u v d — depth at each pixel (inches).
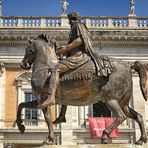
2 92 1563.7
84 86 365.4
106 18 1619.1
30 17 1595.7
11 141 1515.7
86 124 1534.2
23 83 1589.6
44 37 391.5
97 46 1594.5
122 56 1593.3
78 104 376.5
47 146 334.0
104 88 364.8
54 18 1603.1
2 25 1585.9
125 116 361.1
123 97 372.5
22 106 385.7
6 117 1541.6
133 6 1638.8
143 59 1595.7
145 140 366.3
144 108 1539.1
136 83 1553.9
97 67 365.7
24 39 1581.0
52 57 381.4
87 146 335.6
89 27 1601.9
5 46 1601.9
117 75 368.8
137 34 1587.1
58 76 361.1
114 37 1577.3
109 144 339.0
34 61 386.3
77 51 380.2
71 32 390.3
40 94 369.1
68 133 1515.7
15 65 1596.9
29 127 1536.7
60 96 370.9
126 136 1531.7
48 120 363.3
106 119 1464.1
